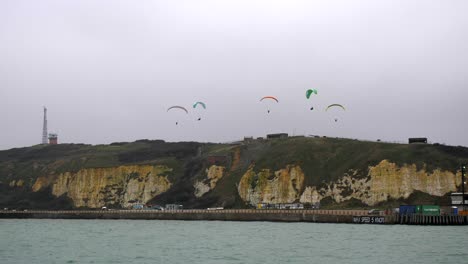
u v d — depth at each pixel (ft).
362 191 466.29
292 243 249.96
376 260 191.01
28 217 580.30
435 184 444.14
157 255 213.66
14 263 196.44
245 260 195.42
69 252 228.84
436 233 298.15
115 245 254.88
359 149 515.91
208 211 485.15
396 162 465.88
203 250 227.61
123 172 623.36
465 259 191.72
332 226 369.30
